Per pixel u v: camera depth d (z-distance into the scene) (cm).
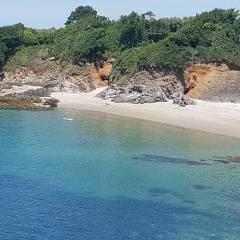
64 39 11506
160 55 9281
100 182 4122
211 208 3556
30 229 3117
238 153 5150
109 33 10906
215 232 3139
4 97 8612
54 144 5528
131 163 4731
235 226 3241
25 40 11962
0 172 4369
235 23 9688
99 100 9138
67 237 3019
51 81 10550
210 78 8981
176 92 8994
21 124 6769
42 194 3788
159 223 3272
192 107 8194
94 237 3036
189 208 3547
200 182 4150
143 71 9362
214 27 9700
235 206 3606
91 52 10512
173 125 6719
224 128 6500
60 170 4472
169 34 10431
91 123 6900
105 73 10369
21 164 4653
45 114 7675
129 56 9875
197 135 6062
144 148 5353
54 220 3275
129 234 3089
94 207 3534
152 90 8944
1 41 11650
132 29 10519
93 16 12162
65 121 7056
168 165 4666
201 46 9319
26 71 11188
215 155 5056
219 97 8819
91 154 5075
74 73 10356
